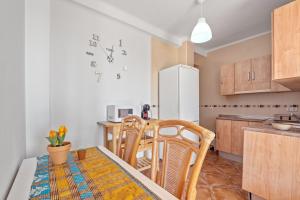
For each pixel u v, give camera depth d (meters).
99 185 0.73
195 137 2.82
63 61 2.04
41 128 1.60
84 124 2.21
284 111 2.75
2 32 0.71
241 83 2.98
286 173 1.42
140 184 0.74
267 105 2.96
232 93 3.13
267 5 2.20
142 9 2.35
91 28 2.29
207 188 1.94
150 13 2.45
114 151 1.95
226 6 2.24
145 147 2.17
